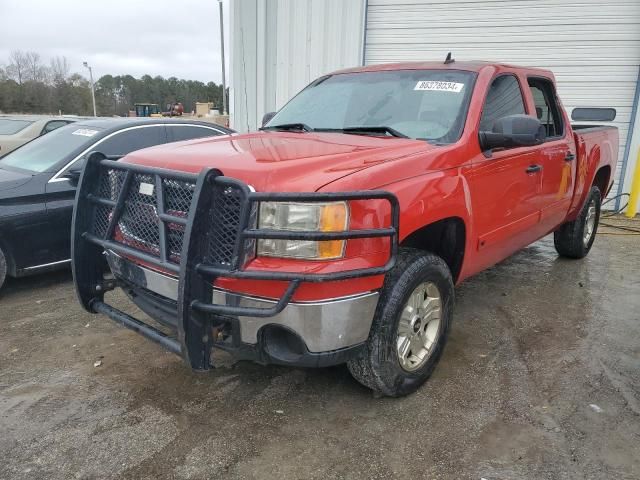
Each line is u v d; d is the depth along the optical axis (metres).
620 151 9.73
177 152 3.19
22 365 3.66
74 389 3.35
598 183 6.52
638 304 4.93
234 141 3.53
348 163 2.90
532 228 4.62
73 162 5.30
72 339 4.07
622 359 3.82
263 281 2.60
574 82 9.77
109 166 3.19
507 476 2.61
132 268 3.14
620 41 9.41
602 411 3.16
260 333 2.71
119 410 3.13
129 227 3.12
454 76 3.97
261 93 11.07
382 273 2.70
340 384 3.44
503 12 9.88
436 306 3.39
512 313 4.66
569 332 4.28
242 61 11.02
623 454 2.78
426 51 10.41
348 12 10.46
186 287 2.57
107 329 4.25
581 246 6.24
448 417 3.09
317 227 2.57
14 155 5.81
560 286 5.42
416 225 2.99
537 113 4.81
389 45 10.58
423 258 3.13
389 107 3.97
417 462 2.71
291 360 2.74
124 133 5.78
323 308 2.62
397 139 3.49
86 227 3.32
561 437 2.91
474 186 3.53
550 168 4.64
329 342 2.70
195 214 2.54
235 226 2.61
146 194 2.95
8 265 4.92
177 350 2.75
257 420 3.05
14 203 4.83
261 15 10.71
